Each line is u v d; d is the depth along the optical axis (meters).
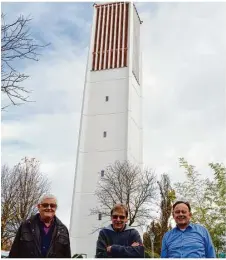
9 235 33.09
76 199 45.12
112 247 5.40
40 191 38.22
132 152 48.97
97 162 47.41
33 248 5.44
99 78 53.34
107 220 42.56
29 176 37.84
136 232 5.80
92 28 57.31
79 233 43.44
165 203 39.56
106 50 55.16
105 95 51.88
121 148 47.44
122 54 54.19
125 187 40.59
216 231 17.39
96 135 49.34
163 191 40.19
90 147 48.69
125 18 56.88
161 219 39.41
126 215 5.86
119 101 50.84
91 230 42.97
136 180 41.44
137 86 56.22
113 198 41.34
